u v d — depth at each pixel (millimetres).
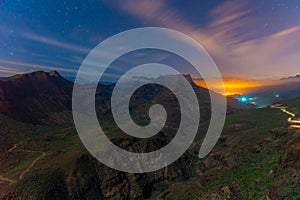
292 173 75500
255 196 77875
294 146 82688
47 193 122312
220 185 93625
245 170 98188
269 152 119750
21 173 143875
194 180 116625
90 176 139125
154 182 155875
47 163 150125
